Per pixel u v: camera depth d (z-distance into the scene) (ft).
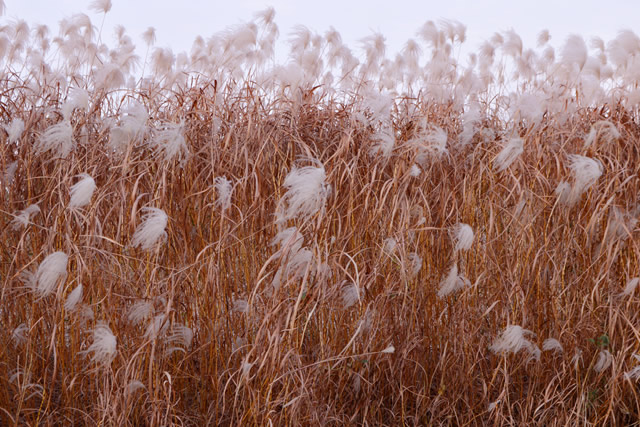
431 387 8.25
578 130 8.89
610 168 8.31
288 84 8.53
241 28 9.80
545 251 7.70
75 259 6.91
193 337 7.57
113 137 6.57
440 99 9.84
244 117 8.23
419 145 7.50
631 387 7.30
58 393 7.54
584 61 9.20
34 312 7.07
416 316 7.86
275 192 7.61
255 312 7.29
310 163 7.81
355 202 7.82
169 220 7.15
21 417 7.03
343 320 7.47
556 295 7.95
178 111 7.96
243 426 6.63
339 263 6.75
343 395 7.66
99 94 8.62
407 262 7.45
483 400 7.79
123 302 6.97
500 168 7.41
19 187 7.66
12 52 10.63
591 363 7.55
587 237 7.68
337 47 10.90
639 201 8.35
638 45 9.16
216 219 7.59
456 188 8.39
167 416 6.82
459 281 7.46
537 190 8.31
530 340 7.68
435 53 11.58
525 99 8.21
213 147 7.65
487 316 8.30
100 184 7.61
